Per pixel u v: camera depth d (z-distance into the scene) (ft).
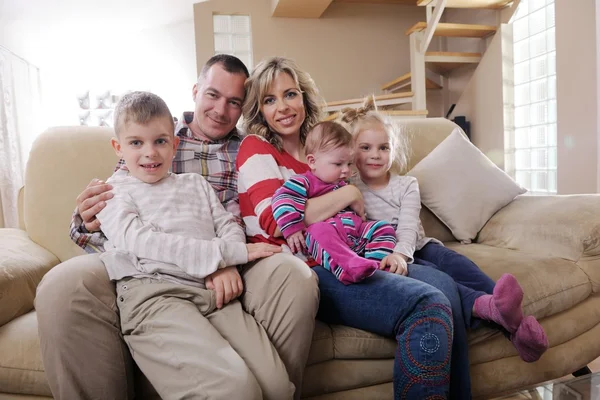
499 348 4.25
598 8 10.43
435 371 3.31
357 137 4.94
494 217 6.08
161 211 3.99
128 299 3.44
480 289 4.24
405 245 4.46
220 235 4.20
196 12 16.52
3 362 3.41
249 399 2.90
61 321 3.12
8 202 14.25
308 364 3.72
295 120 4.85
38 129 17.78
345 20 18.28
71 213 5.06
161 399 3.51
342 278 3.80
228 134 5.46
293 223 4.09
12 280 3.86
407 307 3.46
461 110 17.12
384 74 18.74
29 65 17.20
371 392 3.88
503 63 14.55
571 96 11.44
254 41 17.26
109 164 5.33
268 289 3.57
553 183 13.06
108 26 17.56
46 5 14.60
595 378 3.29
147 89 19.30
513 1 14.26
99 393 3.19
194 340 3.12
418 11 18.84
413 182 5.13
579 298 4.64
